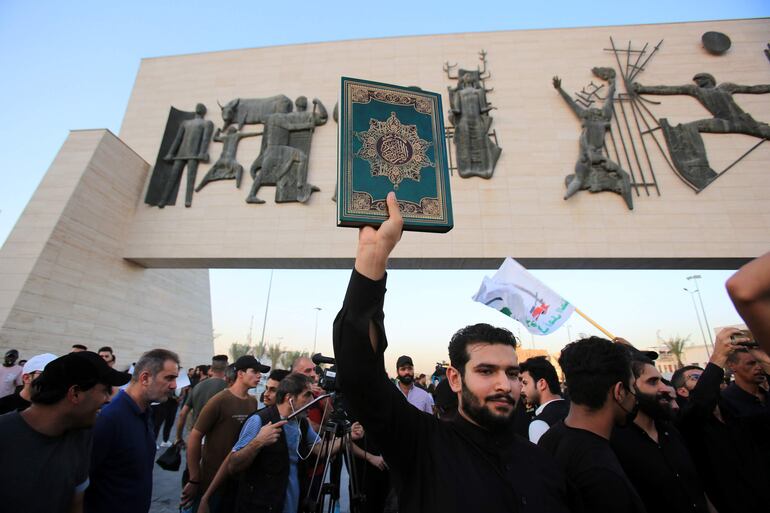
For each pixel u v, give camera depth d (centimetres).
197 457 387
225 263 1264
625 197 1155
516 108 1316
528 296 575
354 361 145
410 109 212
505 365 176
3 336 930
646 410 253
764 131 1187
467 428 177
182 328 1681
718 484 287
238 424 409
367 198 179
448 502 150
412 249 1166
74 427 216
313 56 1462
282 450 328
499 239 1162
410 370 568
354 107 203
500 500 152
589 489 185
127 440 270
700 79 1283
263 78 1442
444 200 190
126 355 1291
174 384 306
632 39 1388
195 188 1290
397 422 160
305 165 1264
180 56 1513
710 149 1199
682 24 1390
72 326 1094
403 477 164
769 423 319
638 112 1268
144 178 1342
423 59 1425
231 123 1374
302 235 1209
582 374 224
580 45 1399
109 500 257
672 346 3766
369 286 150
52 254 1055
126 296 1292
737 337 303
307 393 366
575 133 1268
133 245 1255
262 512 304
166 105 1441
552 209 1182
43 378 211
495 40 1434
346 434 362
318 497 346
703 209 1136
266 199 1249
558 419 349
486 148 1241
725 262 1122
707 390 296
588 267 1197
